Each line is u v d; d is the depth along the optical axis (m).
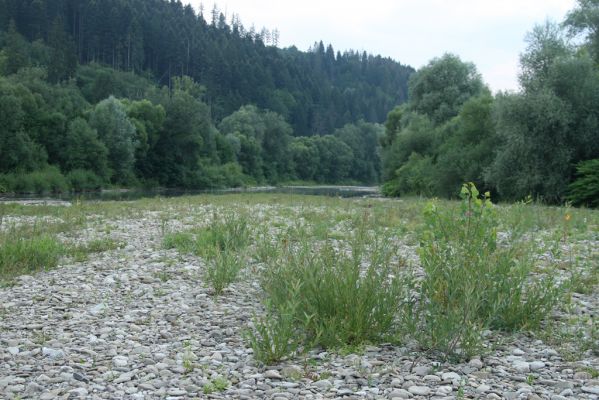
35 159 67.44
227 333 6.57
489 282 6.53
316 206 30.11
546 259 10.68
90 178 73.19
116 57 154.38
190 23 198.12
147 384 4.89
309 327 6.24
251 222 17.89
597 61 42.28
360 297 6.27
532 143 36.38
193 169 96.62
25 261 11.19
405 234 15.18
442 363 5.43
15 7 141.50
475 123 46.56
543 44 38.25
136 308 7.90
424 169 51.16
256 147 118.62
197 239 13.97
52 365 5.48
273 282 7.16
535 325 6.45
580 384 4.80
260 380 5.05
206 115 103.81
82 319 7.29
